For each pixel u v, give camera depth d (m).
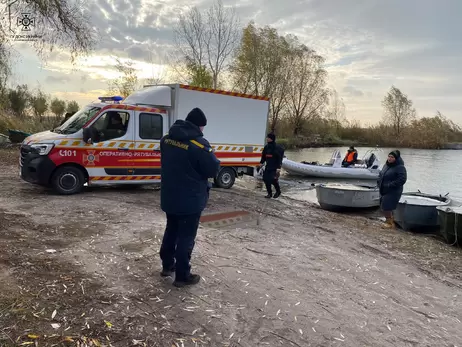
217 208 8.38
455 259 6.35
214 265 4.56
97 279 3.83
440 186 17.77
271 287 4.12
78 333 2.85
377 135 53.12
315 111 48.19
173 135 3.64
